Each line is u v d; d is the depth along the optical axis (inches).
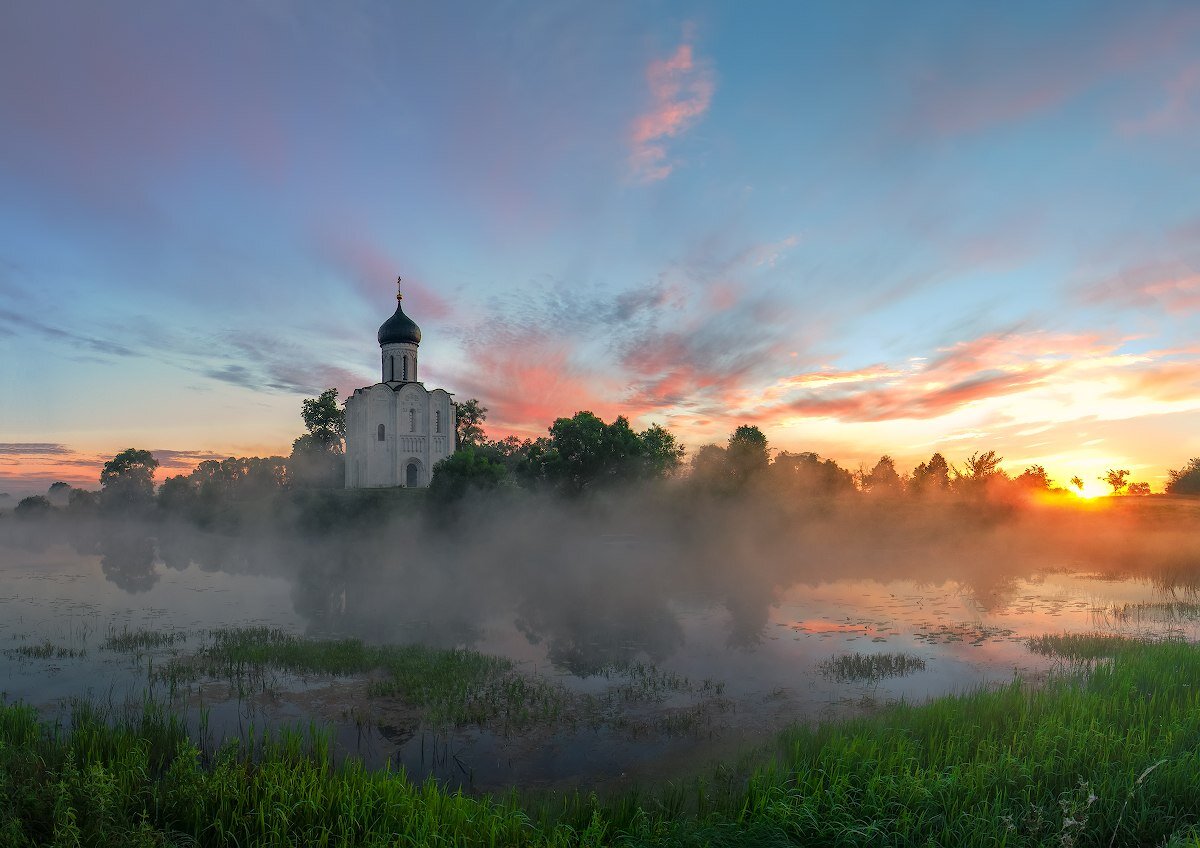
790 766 484.1
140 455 4505.4
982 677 801.6
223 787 429.7
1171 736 487.5
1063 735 498.9
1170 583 1510.8
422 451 3427.7
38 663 878.4
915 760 470.6
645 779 536.4
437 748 603.8
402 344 3577.8
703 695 741.3
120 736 538.0
